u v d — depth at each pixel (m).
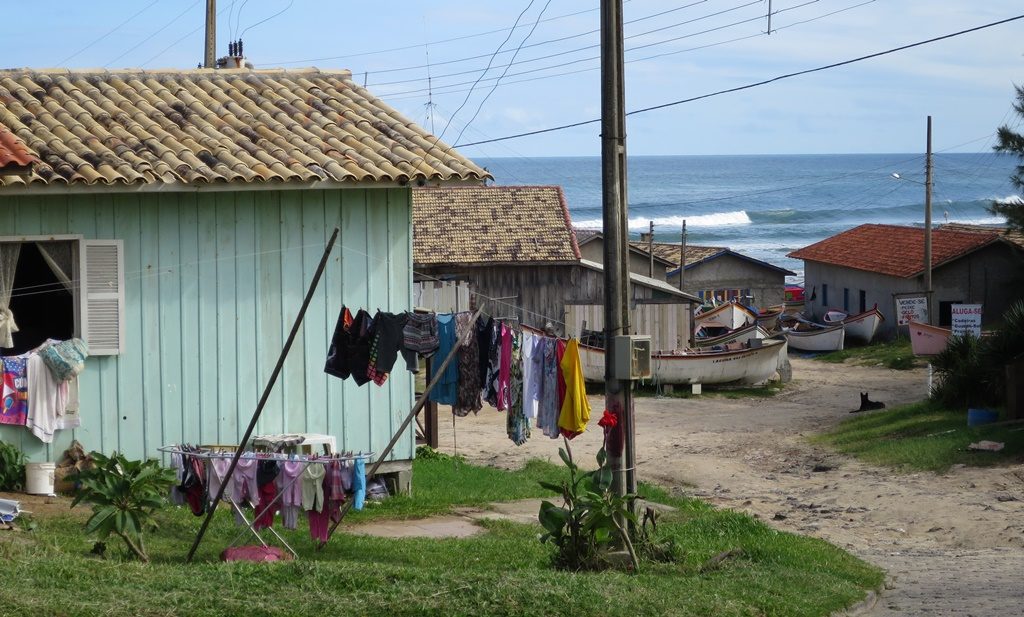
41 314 15.80
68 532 11.14
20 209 13.54
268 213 14.67
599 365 35.31
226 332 14.52
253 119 15.77
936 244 49.78
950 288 47.28
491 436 26.47
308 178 14.20
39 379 13.55
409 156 15.11
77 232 13.80
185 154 14.26
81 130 14.50
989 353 24.80
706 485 20.86
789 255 61.31
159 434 14.27
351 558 11.05
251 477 10.77
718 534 13.50
